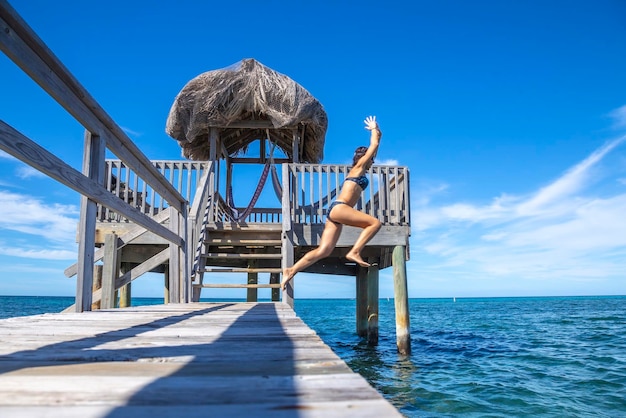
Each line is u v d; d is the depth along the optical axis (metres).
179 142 14.26
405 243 9.13
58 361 2.20
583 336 14.62
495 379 7.54
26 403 1.42
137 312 5.23
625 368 8.45
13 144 3.07
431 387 6.95
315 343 2.77
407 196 9.28
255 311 5.55
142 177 5.81
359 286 12.99
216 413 1.31
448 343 12.87
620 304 61.03
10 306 57.94
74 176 4.06
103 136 4.73
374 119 4.80
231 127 13.20
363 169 4.74
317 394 1.52
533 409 5.65
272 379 1.74
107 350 2.50
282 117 12.22
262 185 13.18
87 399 1.46
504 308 49.97
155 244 9.88
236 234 10.01
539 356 10.10
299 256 11.34
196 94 12.30
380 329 18.81
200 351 2.46
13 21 2.98
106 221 9.57
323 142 14.19
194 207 8.91
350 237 9.00
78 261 4.81
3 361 2.19
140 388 1.60
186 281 7.66
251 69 12.38
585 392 6.56
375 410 1.33
